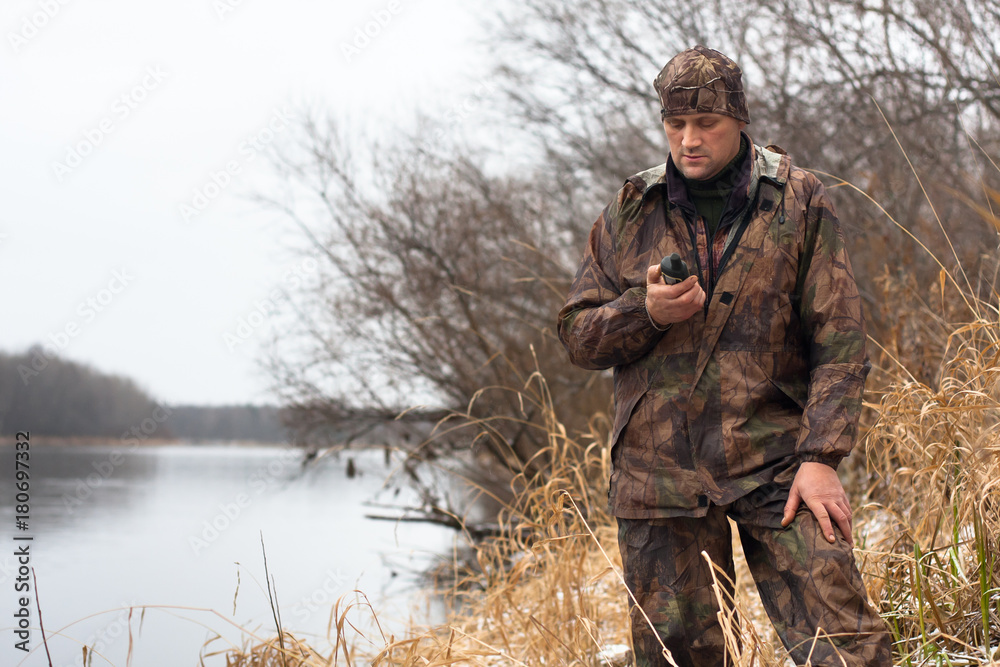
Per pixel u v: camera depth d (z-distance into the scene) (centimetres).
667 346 187
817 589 164
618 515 193
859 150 673
